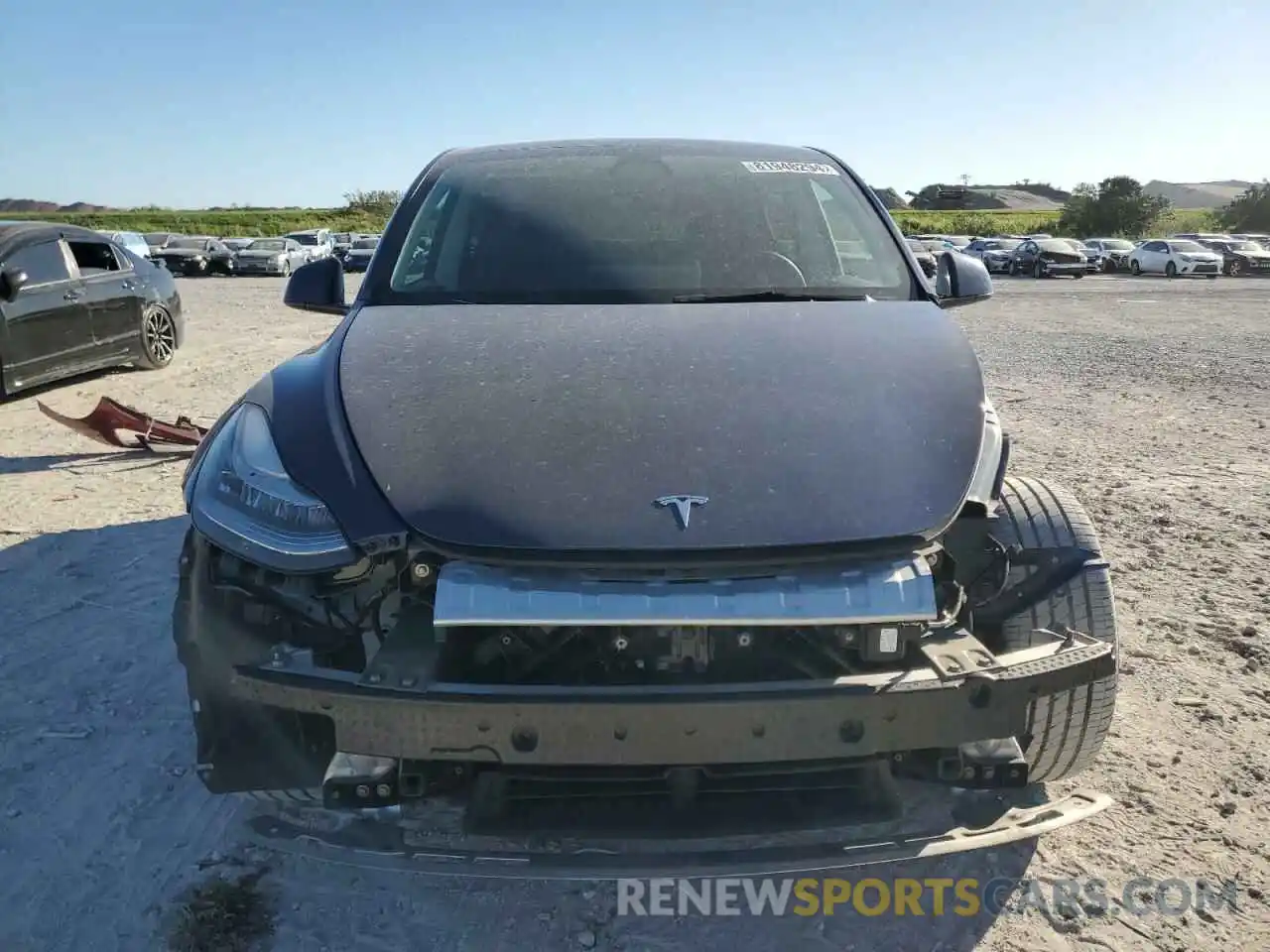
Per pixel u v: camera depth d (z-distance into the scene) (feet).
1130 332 53.42
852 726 6.50
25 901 8.11
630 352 8.66
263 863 8.63
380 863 6.80
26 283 28.17
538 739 6.40
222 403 28.71
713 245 10.77
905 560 6.98
